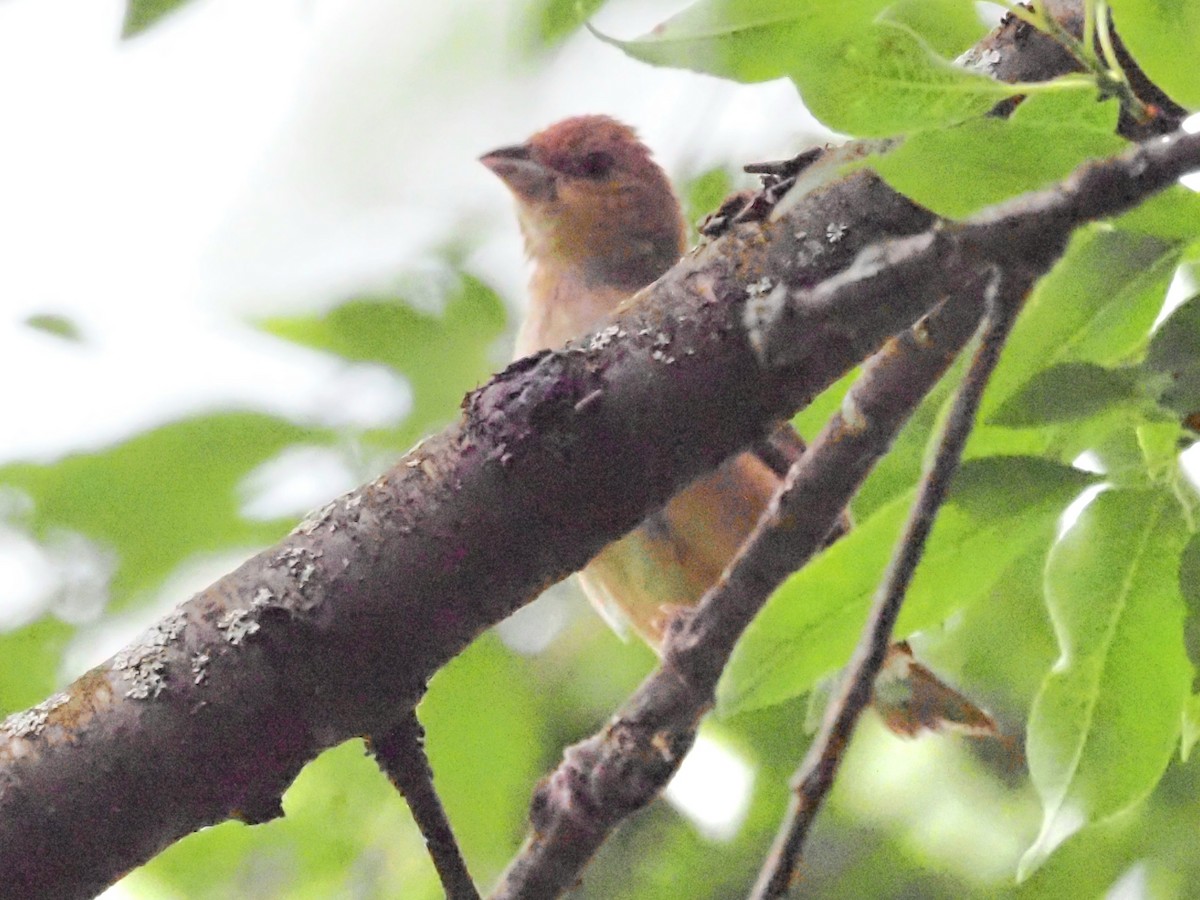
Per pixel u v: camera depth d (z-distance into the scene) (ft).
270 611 14.76
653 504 15.06
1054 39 13.30
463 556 14.88
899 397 15.72
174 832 15.01
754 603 17.67
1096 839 29.35
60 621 25.77
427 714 28.07
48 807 14.65
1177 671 14.58
